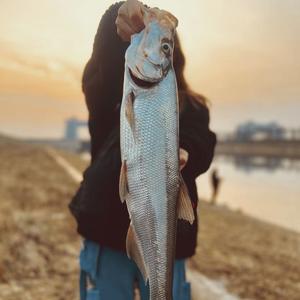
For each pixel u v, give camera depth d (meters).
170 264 0.70
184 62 0.91
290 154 33.72
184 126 0.83
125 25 0.74
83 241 0.93
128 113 0.68
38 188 5.99
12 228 2.94
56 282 2.06
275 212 8.62
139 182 0.69
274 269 2.75
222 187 13.92
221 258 2.89
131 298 0.89
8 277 2.04
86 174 0.92
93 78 0.93
